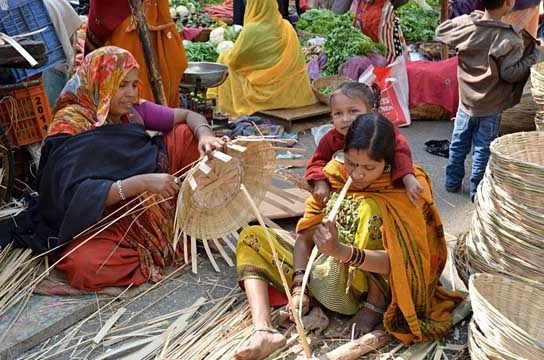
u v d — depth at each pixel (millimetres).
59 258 3123
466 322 2777
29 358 2625
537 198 2404
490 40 3900
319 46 7418
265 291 2742
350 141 2412
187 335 2703
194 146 3410
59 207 3066
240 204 3031
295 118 5555
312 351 2605
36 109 3930
